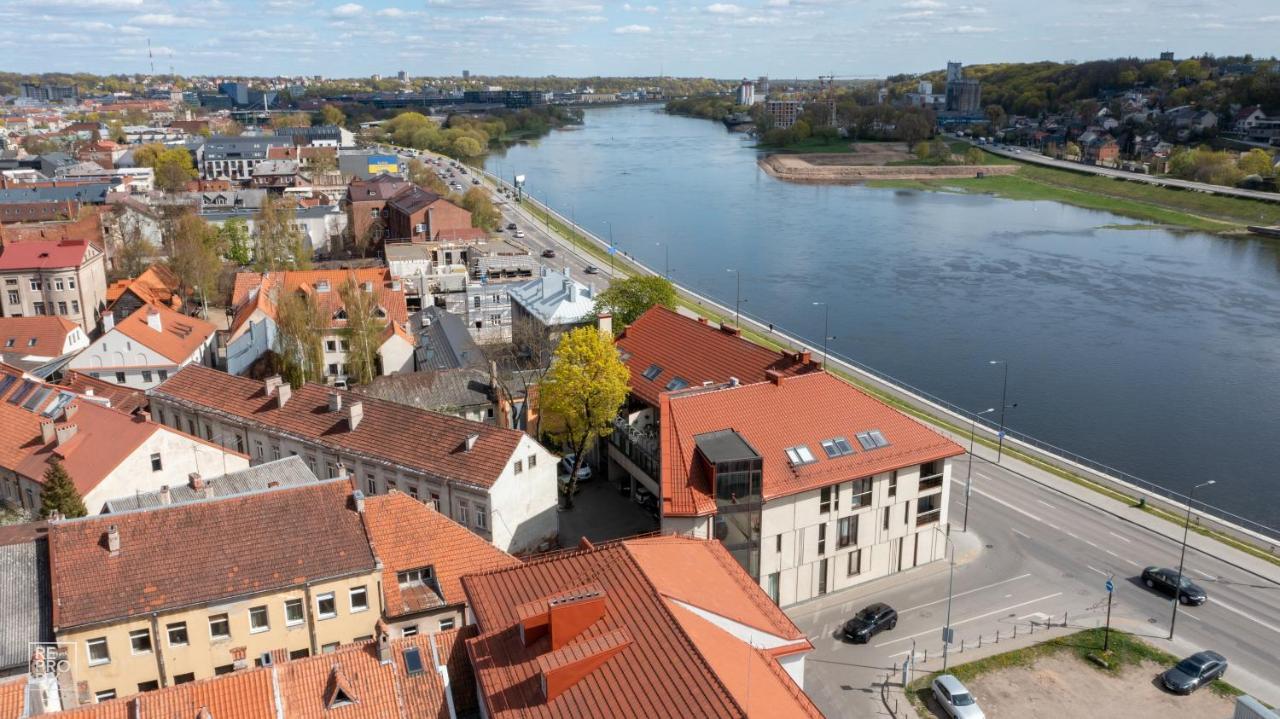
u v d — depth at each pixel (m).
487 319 151.25
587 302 132.00
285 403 93.81
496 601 50.12
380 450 83.56
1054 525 90.75
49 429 85.44
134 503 73.25
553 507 82.19
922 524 81.62
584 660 42.16
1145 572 79.00
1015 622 73.31
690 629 43.53
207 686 44.72
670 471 73.12
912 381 154.00
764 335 172.38
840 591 78.38
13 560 56.78
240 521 59.94
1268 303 199.25
